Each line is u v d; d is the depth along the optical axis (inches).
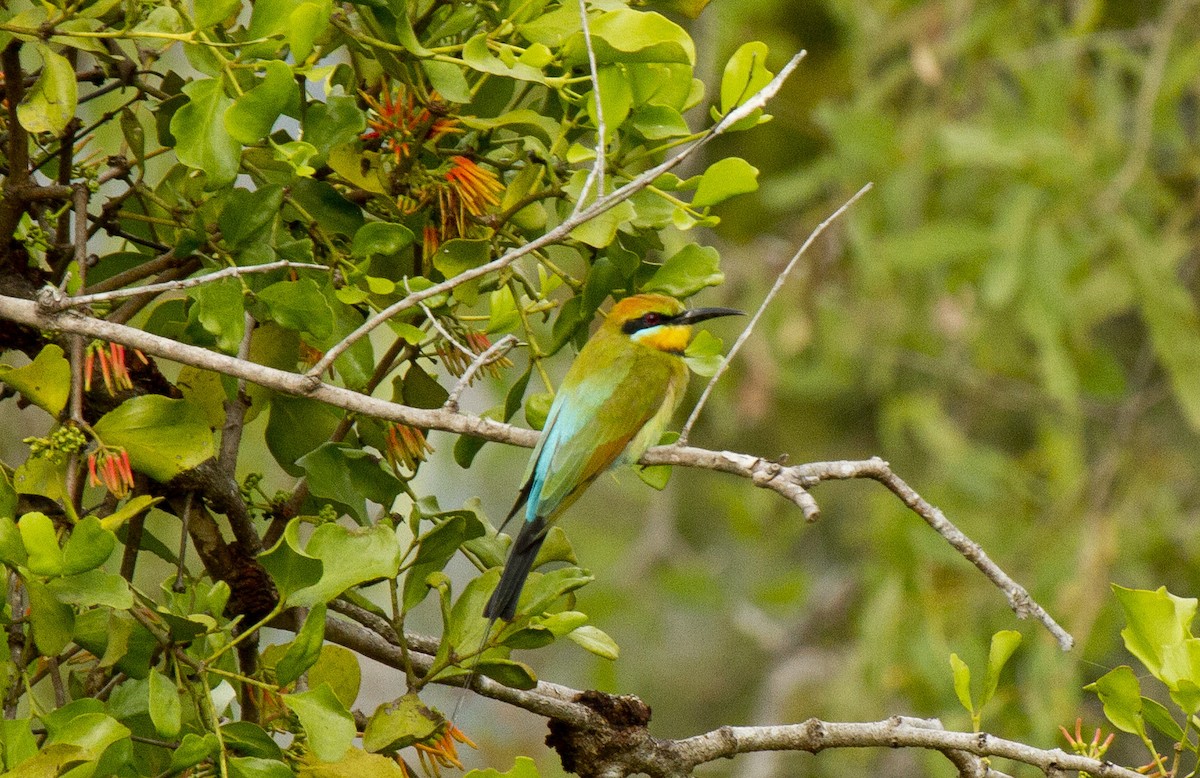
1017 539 668.7
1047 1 722.2
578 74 315.6
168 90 330.3
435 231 333.4
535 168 323.3
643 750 329.1
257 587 323.0
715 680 927.7
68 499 267.7
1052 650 615.2
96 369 318.0
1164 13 697.0
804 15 789.9
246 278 307.0
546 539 348.2
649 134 305.0
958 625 651.5
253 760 258.1
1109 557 625.0
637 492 913.5
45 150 345.1
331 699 261.1
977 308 729.0
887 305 738.2
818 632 886.4
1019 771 599.5
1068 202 633.6
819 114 677.3
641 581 900.0
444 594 296.7
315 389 273.4
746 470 278.1
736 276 775.7
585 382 367.9
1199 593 655.1
